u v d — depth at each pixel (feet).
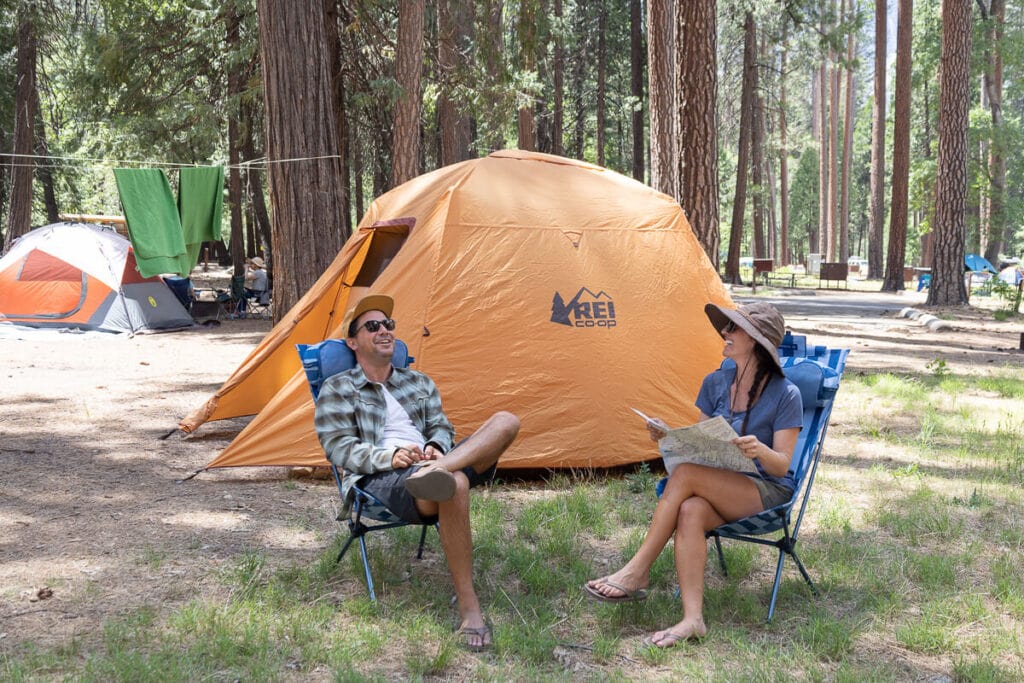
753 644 12.15
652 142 49.55
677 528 12.76
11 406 28.63
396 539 16.14
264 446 20.63
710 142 37.06
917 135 158.81
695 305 22.84
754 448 12.30
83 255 49.42
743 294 91.15
